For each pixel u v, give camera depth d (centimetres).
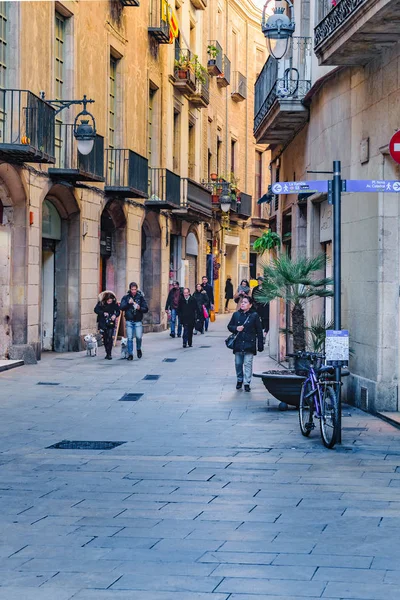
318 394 1420
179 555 786
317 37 1789
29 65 2538
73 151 2900
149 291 4275
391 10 1407
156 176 4116
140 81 3812
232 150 6306
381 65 1672
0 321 2527
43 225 2883
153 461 1252
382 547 808
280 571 737
